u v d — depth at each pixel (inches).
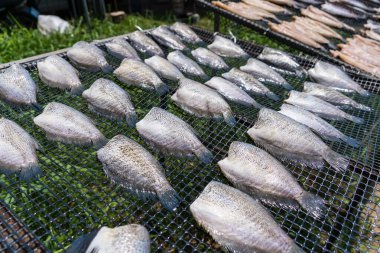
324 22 29.1
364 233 13.9
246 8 29.4
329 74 21.4
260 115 16.9
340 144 16.6
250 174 13.8
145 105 19.0
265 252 11.2
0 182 13.3
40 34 35.0
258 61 22.7
